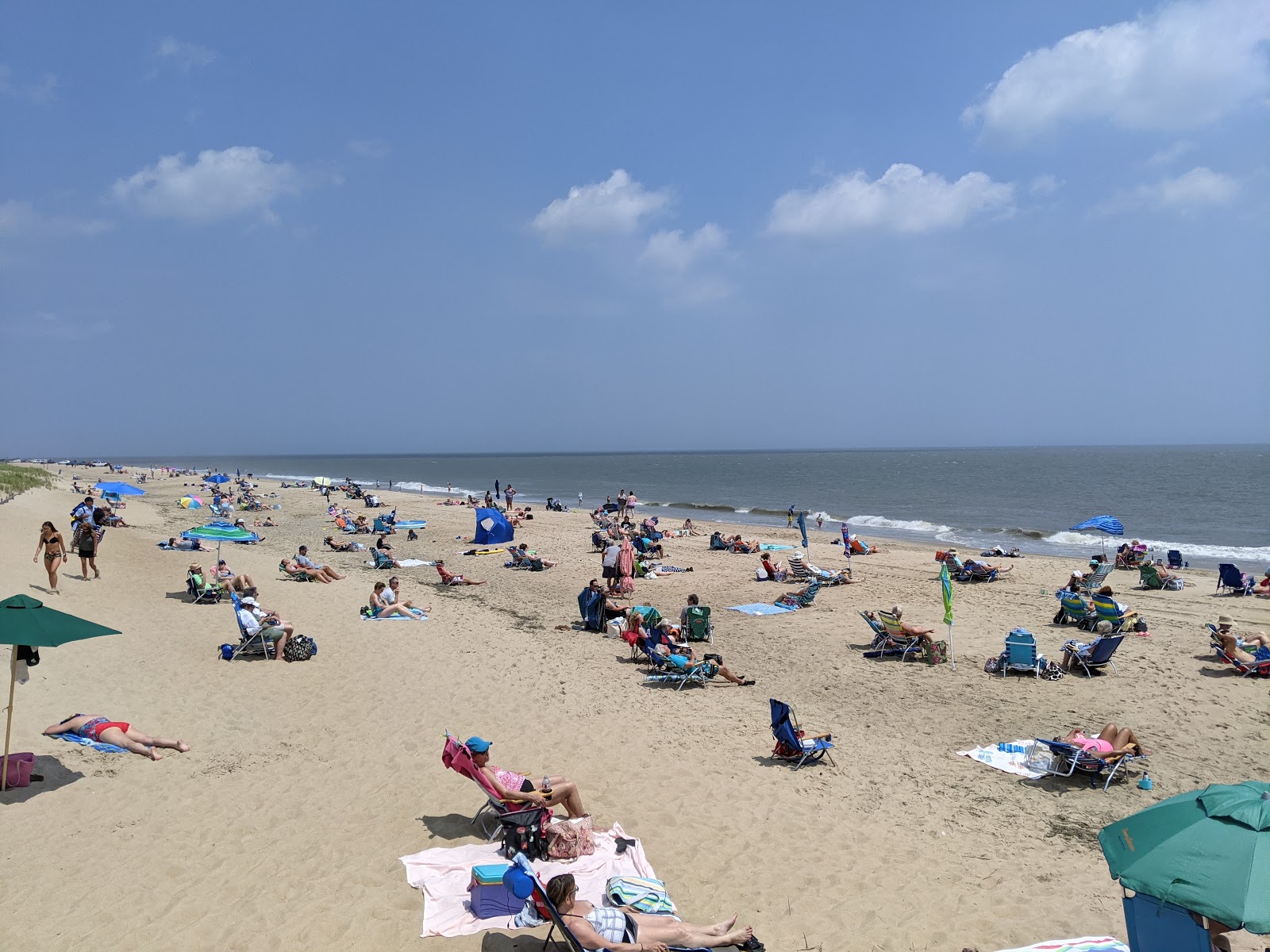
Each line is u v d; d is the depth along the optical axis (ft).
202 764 28.27
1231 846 13.78
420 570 81.87
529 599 65.92
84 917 18.56
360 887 20.39
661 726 34.65
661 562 86.63
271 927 18.48
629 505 145.69
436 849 22.40
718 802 26.89
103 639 43.65
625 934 17.52
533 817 22.21
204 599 56.59
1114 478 295.89
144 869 20.92
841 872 22.31
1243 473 320.29
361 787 26.89
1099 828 25.40
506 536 94.02
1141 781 28.76
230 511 140.15
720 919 19.81
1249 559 96.78
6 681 33.88
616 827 24.20
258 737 31.30
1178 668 43.88
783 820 25.59
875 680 42.27
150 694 35.42
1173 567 80.48
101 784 26.00
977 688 40.78
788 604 62.18
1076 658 43.57
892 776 29.50
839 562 86.43
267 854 22.04
